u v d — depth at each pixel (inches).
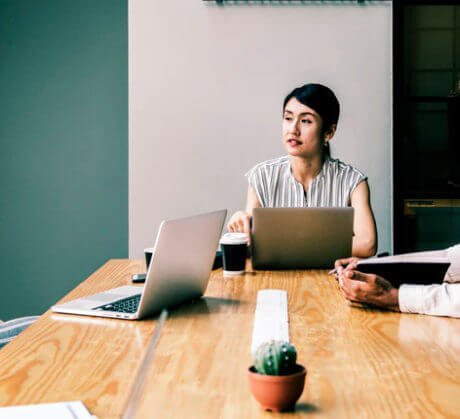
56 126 145.6
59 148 145.9
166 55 134.0
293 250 78.7
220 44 133.6
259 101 134.0
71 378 36.3
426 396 32.8
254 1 133.0
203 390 34.0
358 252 97.3
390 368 37.8
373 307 56.0
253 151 134.5
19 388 34.5
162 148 135.0
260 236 78.4
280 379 29.8
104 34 144.4
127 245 146.7
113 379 36.1
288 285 68.1
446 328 48.0
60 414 29.3
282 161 109.0
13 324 66.0
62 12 144.5
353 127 134.0
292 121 103.4
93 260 146.9
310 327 48.4
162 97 134.5
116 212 146.4
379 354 40.9
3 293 147.6
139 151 135.1
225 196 135.2
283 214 78.2
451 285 53.8
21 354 41.2
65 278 147.3
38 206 146.6
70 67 145.0
